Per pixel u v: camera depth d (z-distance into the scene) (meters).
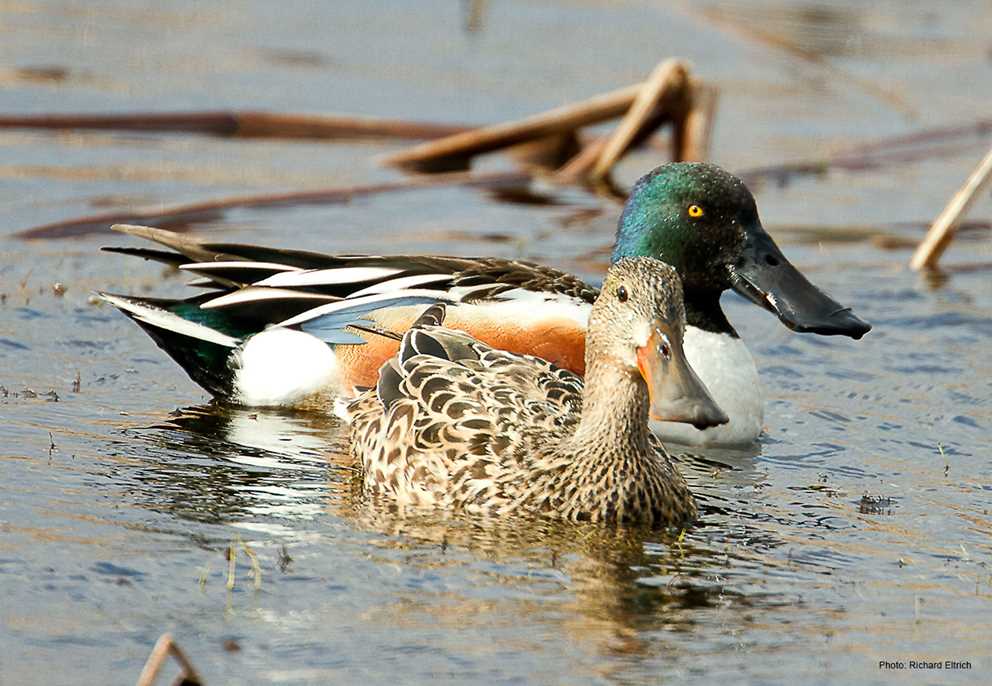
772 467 12.43
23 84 23.42
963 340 15.80
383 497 10.98
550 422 10.96
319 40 27.64
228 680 8.16
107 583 9.27
